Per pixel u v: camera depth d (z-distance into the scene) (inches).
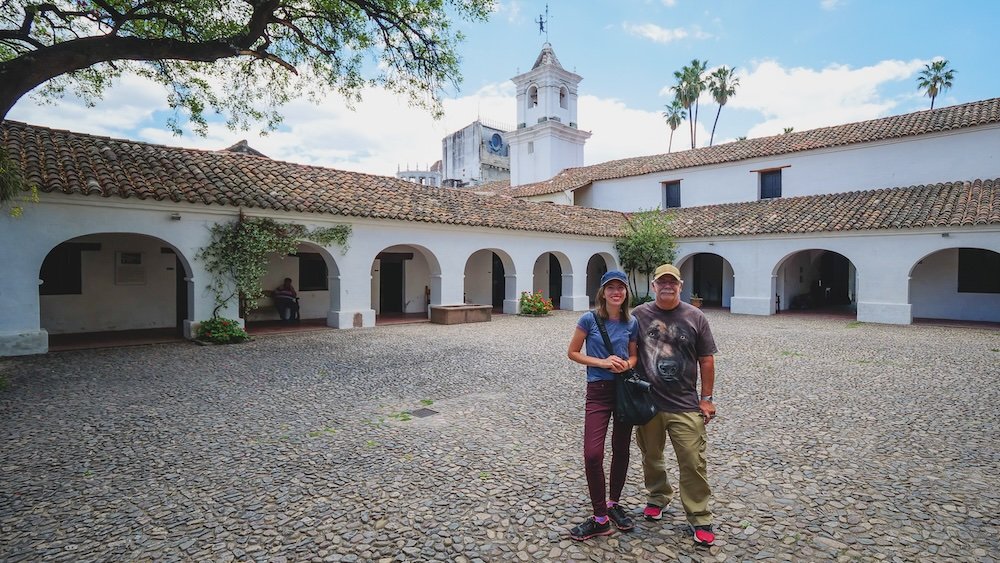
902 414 233.3
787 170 808.9
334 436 201.6
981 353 398.3
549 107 1221.1
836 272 917.8
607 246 832.9
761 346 436.5
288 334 496.7
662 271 127.6
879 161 719.1
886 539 126.2
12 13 289.0
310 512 139.4
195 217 444.1
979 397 262.8
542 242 738.8
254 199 467.5
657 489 132.3
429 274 747.4
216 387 281.6
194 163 493.7
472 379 305.0
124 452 183.0
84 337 461.4
